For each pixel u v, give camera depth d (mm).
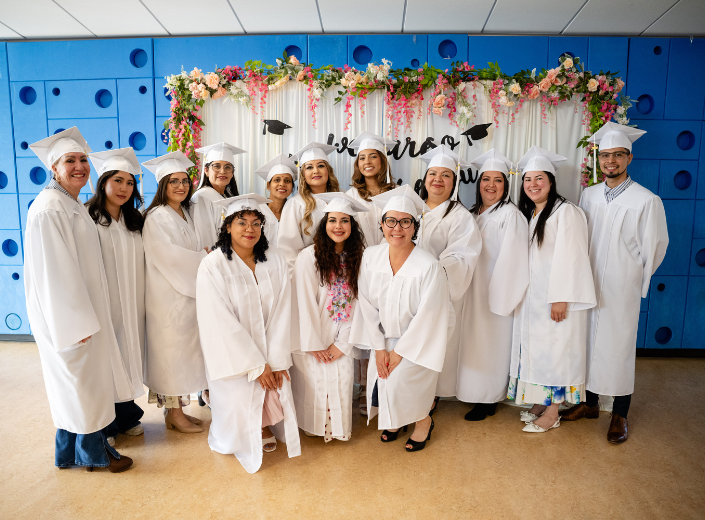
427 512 2008
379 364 2424
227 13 3621
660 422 2875
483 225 2885
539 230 2691
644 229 2590
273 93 3490
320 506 2045
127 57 4055
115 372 2348
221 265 2344
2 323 4430
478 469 2340
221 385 2367
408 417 2432
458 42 3949
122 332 2471
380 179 3049
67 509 2020
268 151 3543
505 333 2871
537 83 3344
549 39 3926
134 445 2576
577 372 2662
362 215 3014
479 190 2998
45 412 2953
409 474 2295
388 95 3371
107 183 2389
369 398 2578
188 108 3381
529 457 2461
